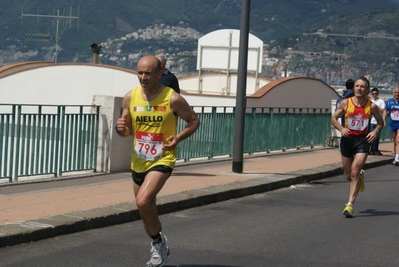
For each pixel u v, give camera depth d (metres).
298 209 11.67
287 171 15.62
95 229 9.27
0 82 26.03
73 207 9.96
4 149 12.21
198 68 29.31
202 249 8.48
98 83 25.58
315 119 22.83
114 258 7.82
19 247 8.09
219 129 17.91
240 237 9.24
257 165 16.70
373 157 20.48
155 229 7.21
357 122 10.98
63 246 8.26
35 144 12.63
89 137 13.77
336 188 14.48
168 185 12.59
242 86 14.74
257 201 12.41
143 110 7.11
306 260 8.12
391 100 20.05
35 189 11.54
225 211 11.23
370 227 10.23
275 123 20.53
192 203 11.42
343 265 7.96
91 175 13.48
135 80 25.11
